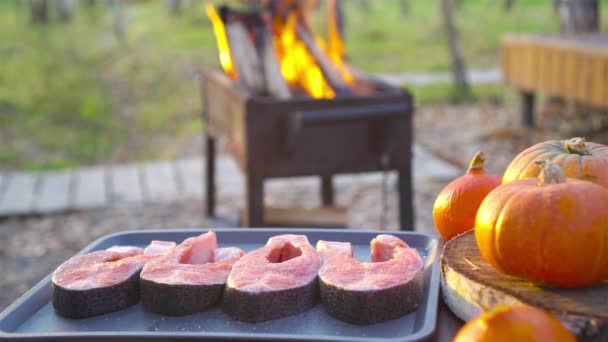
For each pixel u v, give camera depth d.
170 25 16.58
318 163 3.69
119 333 1.17
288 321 1.31
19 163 7.75
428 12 19.05
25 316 1.35
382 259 1.51
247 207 3.68
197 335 1.15
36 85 11.49
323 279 1.34
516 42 7.52
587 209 1.22
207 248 1.57
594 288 1.25
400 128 3.70
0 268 4.52
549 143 1.57
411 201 3.84
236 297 1.31
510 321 1.00
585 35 7.53
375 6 20.58
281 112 3.59
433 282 1.41
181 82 11.71
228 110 4.10
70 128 9.47
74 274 1.42
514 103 9.42
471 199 1.65
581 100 6.34
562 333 1.00
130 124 9.80
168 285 1.33
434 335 1.23
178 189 6.03
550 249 1.21
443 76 11.59
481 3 19.17
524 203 1.25
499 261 1.28
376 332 1.26
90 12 18.67
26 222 5.40
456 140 7.50
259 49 4.00
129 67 12.73
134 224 5.21
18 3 19.53
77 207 5.59
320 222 3.99
